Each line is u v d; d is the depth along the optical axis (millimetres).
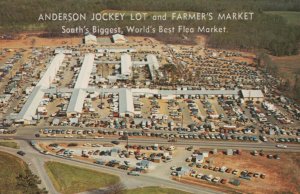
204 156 114562
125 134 126562
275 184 103000
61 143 120125
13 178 98938
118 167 107125
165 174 104750
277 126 136125
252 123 138000
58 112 140125
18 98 153625
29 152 113625
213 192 97688
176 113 142500
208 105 150625
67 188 96500
